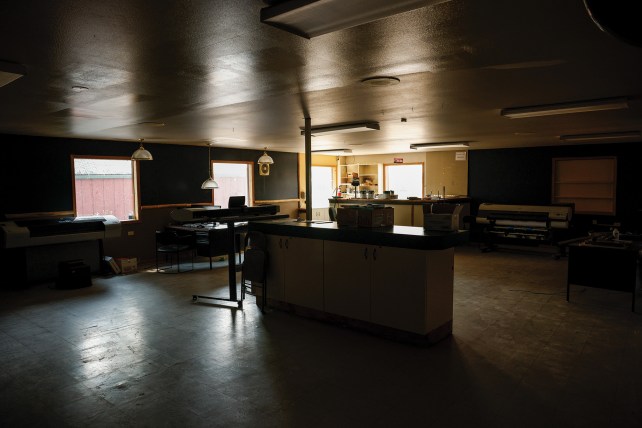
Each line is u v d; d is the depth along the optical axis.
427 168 11.64
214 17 2.00
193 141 8.30
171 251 7.24
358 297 4.21
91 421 2.65
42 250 6.49
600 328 4.29
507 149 10.42
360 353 3.69
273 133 7.05
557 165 9.80
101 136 7.20
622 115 5.26
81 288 6.21
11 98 3.90
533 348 3.78
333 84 3.51
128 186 8.27
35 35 2.23
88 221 6.79
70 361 3.57
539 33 2.29
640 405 2.78
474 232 10.63
